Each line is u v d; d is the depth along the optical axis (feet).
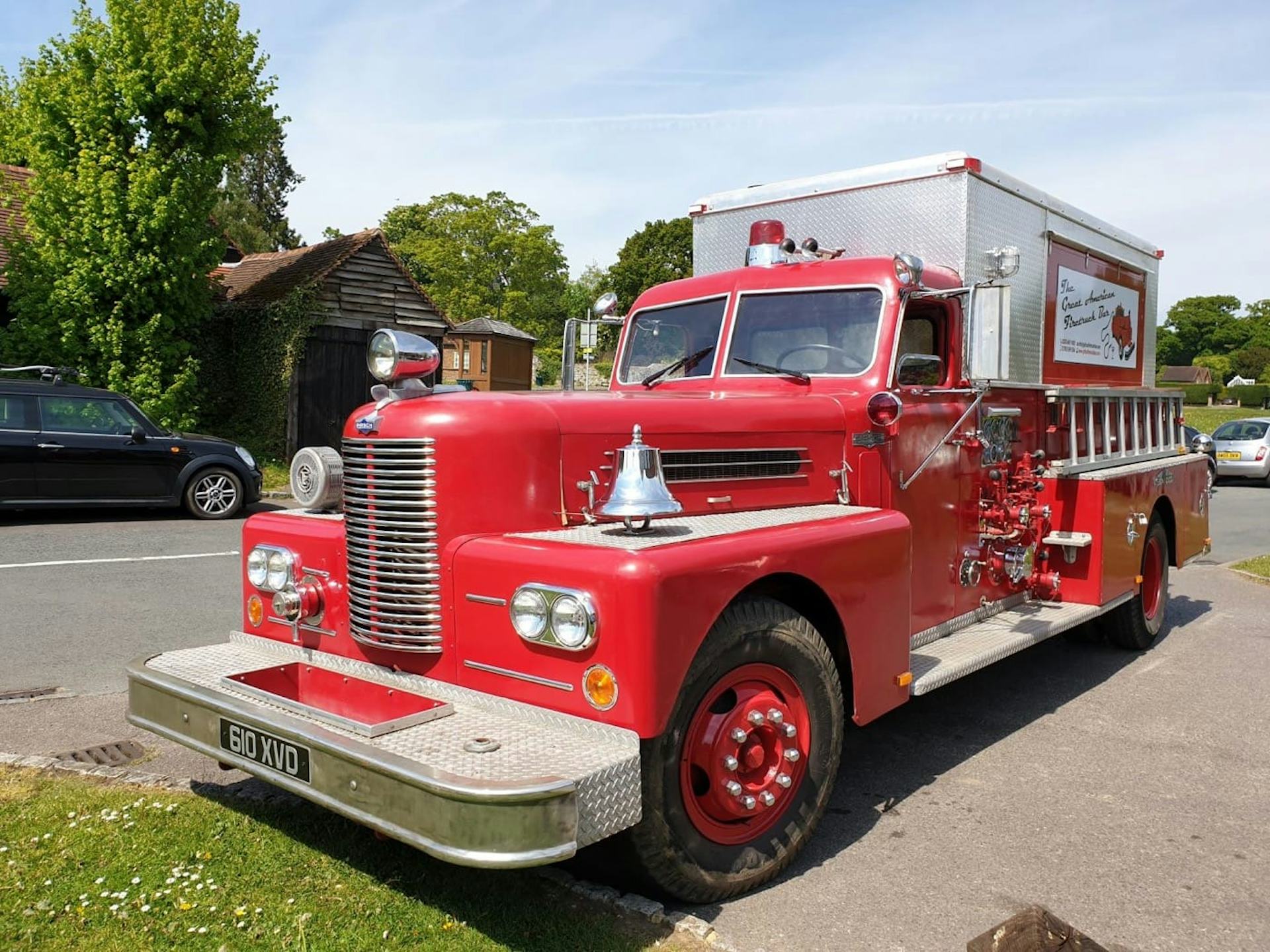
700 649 9.69
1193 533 24.31
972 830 12.26
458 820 7.98
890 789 13.66
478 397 10.68
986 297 13.57
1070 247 20.21
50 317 47.55
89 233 46.60
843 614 11.43
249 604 12.83
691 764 9.84
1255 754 15.12
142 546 31.96
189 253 48.88
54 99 46.52
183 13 47.73
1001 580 17.48
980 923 9.93
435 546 10.28
